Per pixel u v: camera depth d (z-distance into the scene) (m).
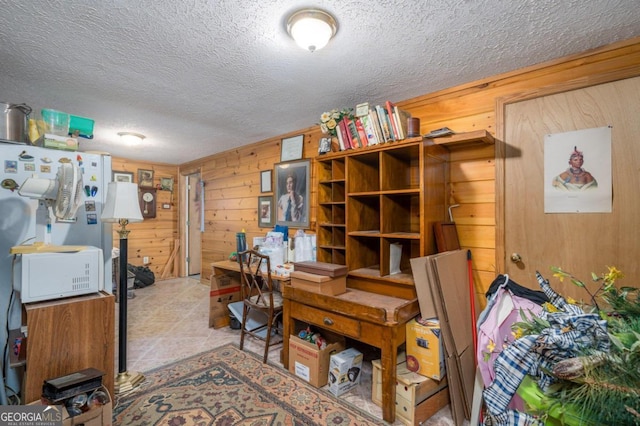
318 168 2.62
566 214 1.86
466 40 1.67
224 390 2.03
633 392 0.94
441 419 1.78
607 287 1.33
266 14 1.46
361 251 2.44
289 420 1.74
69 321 1.63
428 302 1.84
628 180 1.68
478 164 2.18
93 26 1.55
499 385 1.23
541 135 1.93
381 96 2.45
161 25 1.55
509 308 1.65
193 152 4.64
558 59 1.87
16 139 1.97
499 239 2.06
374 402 1.89
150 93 2.40
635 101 1.66
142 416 1.76
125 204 1.99
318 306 2.10
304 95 2.44
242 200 4.29
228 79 2.15
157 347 2.70
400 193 2.12
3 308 1.80
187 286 4.95
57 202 1.70
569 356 1.10
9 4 1.38
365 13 1.45
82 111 2.80
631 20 1.50
